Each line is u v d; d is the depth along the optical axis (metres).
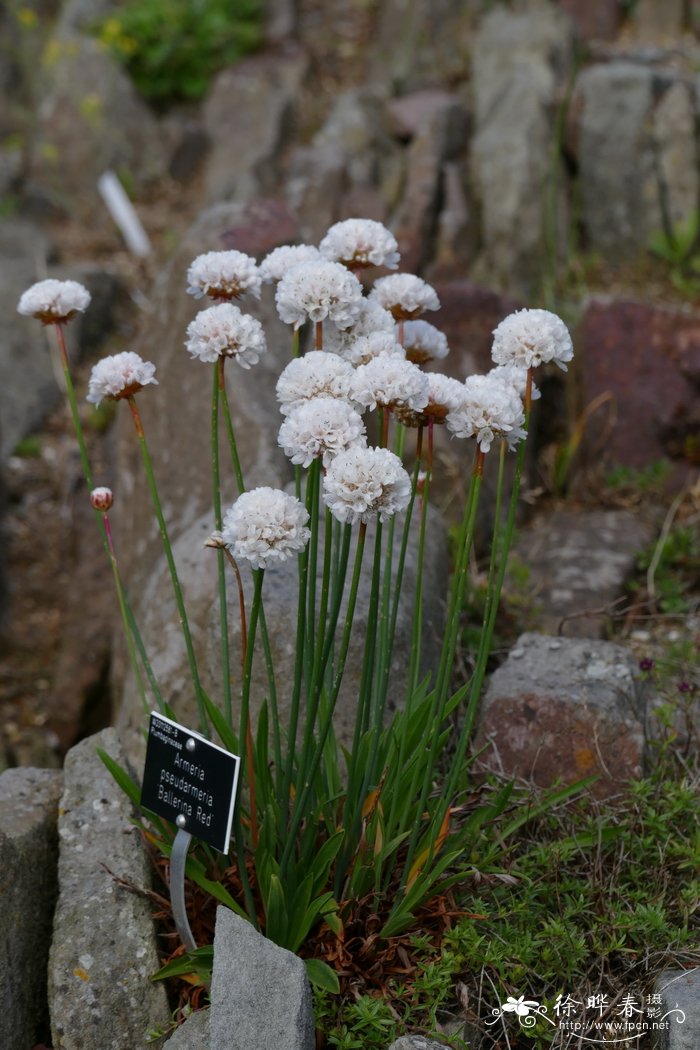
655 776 2.68
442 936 2.20
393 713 2.61
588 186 5.25
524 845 2.49
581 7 5.90
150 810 2.12
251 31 6.51
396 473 1.74
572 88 5.08
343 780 2.48
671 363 4.29
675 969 2.19
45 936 2.38
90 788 2.47
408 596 2.81
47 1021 2.38
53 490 5.09
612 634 3.44
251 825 2.16
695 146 5.11
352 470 1.73
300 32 6.69
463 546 2.06
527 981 2.16
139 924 2.23
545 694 2.75
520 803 2.48
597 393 4.34
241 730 2.04
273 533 1.75
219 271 2.10
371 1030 2.05
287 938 2.12
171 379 3.72
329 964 2.14
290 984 1.93
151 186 6.28
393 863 2.21
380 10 6.74
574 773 2.67
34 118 6.64
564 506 4.24
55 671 4.54
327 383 1.91
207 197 5.68
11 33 6.84
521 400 2.04
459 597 2.09
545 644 2.98
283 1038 1.89
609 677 2.83
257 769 2.21
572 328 4.64
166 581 3.08
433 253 4.98
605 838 2.33
